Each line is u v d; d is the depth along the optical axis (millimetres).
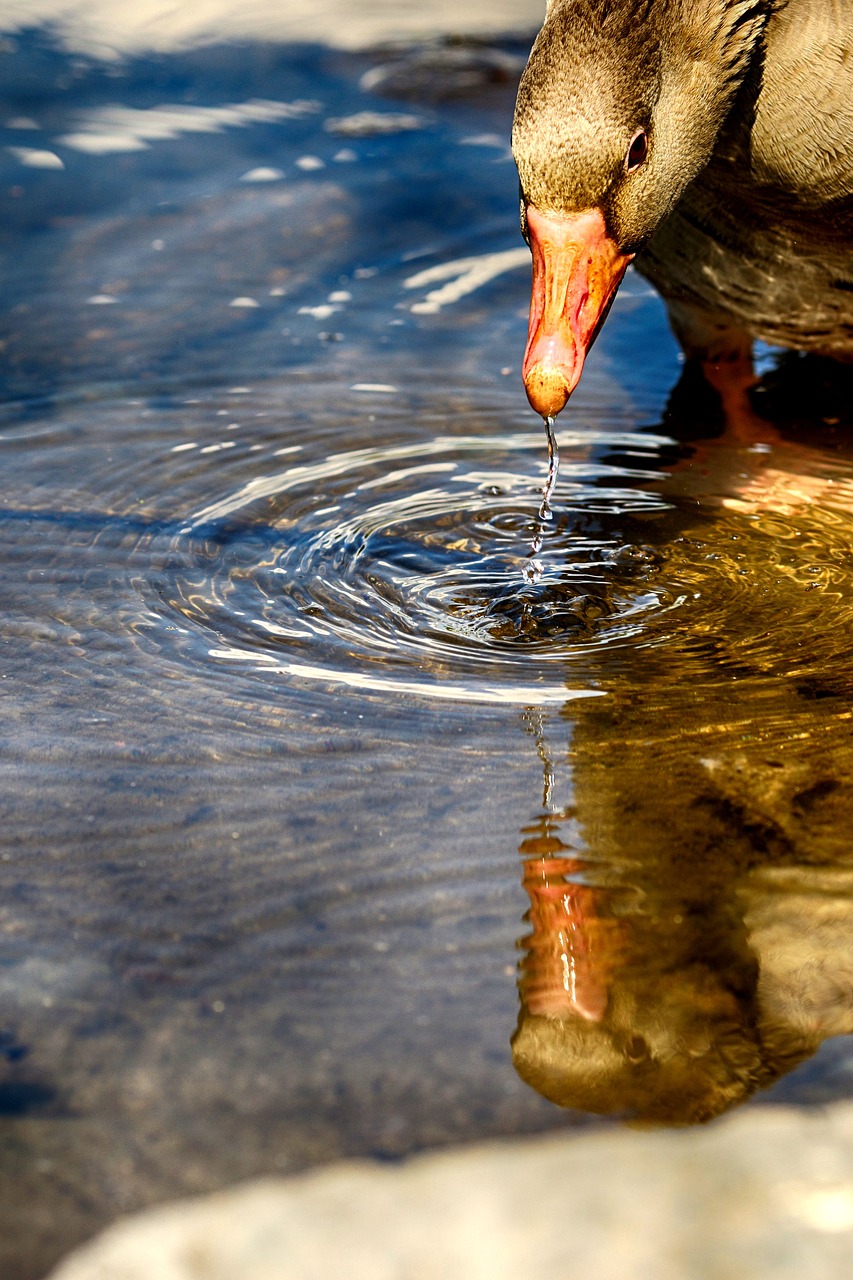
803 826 6016
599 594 8133
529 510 9070
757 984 5164
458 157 14367
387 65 16672
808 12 8258
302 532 8750
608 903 5578
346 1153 4473
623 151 7355
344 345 11281
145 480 9320
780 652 7473
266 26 17922
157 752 6625
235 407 10336
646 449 9891
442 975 5219
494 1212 4082
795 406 10539
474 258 12648
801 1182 4145
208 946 5367
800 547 8617
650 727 6789
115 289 12039
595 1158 4273
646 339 11594
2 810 6180
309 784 6371
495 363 11055
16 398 10414
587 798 6242
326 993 5125
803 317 10023
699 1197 4109
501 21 18141
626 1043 4914
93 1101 4672
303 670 7332
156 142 14672
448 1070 4789
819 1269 3875
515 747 6652
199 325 11523
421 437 9977
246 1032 4949
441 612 7945
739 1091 4715
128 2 18562
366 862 5836
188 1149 4496
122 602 7949
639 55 7332
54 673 7273
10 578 8172
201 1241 4020
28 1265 4121
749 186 9016
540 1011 5035
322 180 13914
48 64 16594
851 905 5547
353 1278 3896
